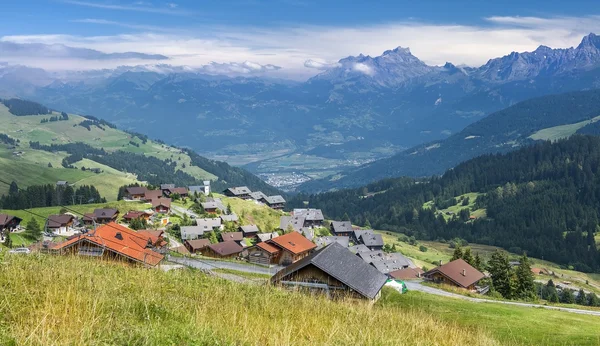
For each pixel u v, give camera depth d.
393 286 48.09
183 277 22.78
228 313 14.05
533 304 55.41
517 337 28.31
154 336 9.60
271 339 11.28
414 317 21.08
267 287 24.72
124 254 40.06
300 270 35.31
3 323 9.38
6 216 99.62
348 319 17.81
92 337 9.14
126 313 11.81
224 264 62.66
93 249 40.00
